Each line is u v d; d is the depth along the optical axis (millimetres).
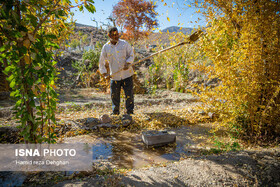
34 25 1810
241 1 2734
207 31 2869
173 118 4508
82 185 1708
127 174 1983
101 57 4297
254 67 2748
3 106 4945
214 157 2338
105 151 2846
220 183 1757
